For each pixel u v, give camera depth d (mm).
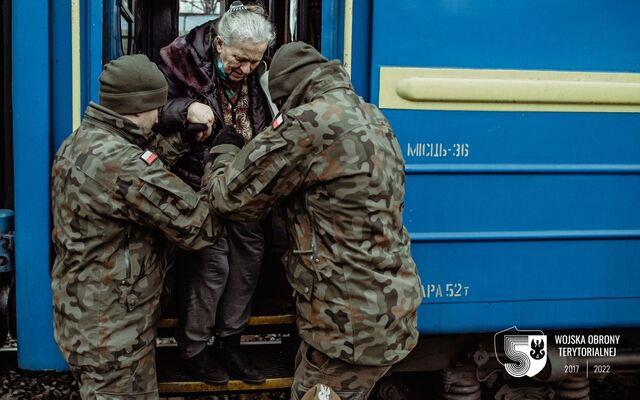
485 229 3004
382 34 2877
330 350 2244
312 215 2240
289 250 2359
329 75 2268
